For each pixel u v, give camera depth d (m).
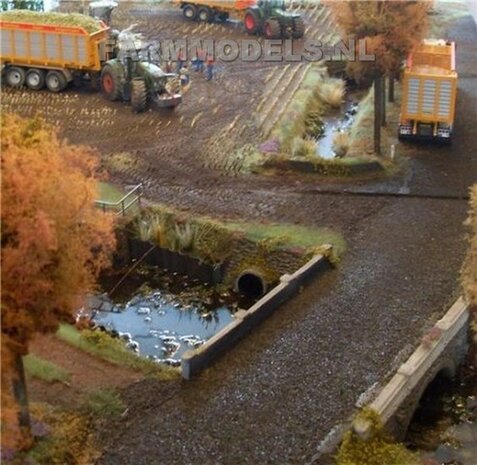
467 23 49.41
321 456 17.84
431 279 23.94
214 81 39.81
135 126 34.50
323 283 23.89
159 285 26.28
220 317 24.84
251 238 26.00
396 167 30.58
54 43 37.06
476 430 20.67
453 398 21.61
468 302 20.83
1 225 14.39
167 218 27.09
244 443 18.14
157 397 19.31
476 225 19.84
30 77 38.06
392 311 22.58
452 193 28.72
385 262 24.80
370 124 34.75
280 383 19.91
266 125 34.41
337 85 40.25
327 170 30.16
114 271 26.80
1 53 37.88
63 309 15.88
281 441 18.22
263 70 41.47
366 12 29.31
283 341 21.41
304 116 36.66
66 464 17.27
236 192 29.02
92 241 16.14
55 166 15.06
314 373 20.25
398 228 26.61
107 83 36.78
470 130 33.75
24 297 14.85
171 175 30.22
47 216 14.62
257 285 25.62
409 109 31.81
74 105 36.59
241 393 19.56
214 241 26.22
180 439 18.19
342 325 22.03
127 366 20.25
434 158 31.36
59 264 15.38
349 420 18.78
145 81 35.78
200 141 33.00
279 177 30.17
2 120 15.68
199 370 20.08
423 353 20.42
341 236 26.12
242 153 31.70
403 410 19.58
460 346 21.92
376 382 19.94
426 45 34.41
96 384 19.53
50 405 18.69
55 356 20.38
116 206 27.11
